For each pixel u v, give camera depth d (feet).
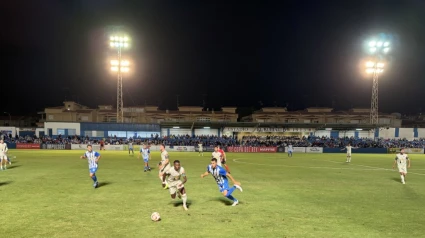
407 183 51.13
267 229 24.95
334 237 23.40
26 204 32.76
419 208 32.89
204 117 217.97
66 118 211.61
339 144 165.99
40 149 149.89
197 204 33.53
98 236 22.90
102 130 173.27
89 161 42.96
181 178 35.88
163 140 163.02
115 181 49.37
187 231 24.16
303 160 102.27
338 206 33.32
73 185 45.03
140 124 175.52
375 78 173.37
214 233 23.77
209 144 162.50
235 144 163.63
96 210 30.40
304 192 41.52
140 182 48.39
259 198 37.04
